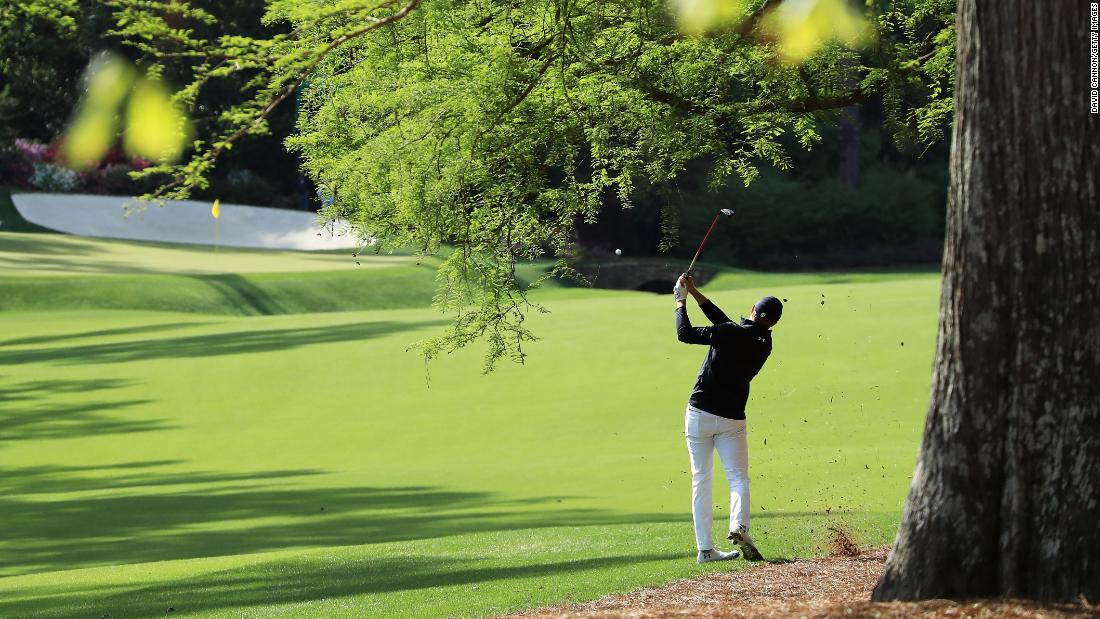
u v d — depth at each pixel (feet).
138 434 219.41
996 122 59.98
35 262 475.72
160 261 504.43
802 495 142.82
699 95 112.16
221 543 135.03
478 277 114.01
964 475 61.67
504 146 107.34
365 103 109.91
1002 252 60.13
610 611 74.13
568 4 98.58
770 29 96.07
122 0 68.69
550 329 288.92
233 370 272.10
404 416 221.87
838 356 235.81
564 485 160.97
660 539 113.29
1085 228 58.95
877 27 106.63
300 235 617.21
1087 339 59.16
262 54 79.77
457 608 83.61
